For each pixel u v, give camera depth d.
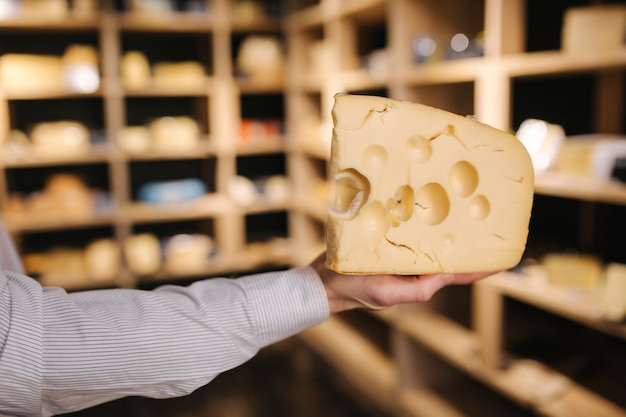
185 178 4.49
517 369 2.32
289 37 4.12
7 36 3.93
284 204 4.27
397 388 2.97
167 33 4.13
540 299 2.06
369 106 0.83
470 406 2.78
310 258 4.13
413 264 0.85
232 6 4.07
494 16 2.12
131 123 4.28
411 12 2.66
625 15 1.87
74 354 0.72
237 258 4.14
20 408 0.72
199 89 3.96
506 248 0.90
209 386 3.27
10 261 1.06
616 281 1.84
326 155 3.60
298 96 4.11
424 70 2.51
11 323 0.70
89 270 3.79
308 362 3.57
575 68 1.91
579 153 2.03
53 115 4.07
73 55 3.74
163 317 0.79
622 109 2.27
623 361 2.36
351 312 4.11
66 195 3.76
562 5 2.45
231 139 4.09
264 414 2.96
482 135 0.88
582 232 2.47
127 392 0.78
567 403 2.08
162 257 4.03
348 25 3.42
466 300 2.99
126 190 3.87
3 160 3.57
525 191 0.91
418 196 0.87
